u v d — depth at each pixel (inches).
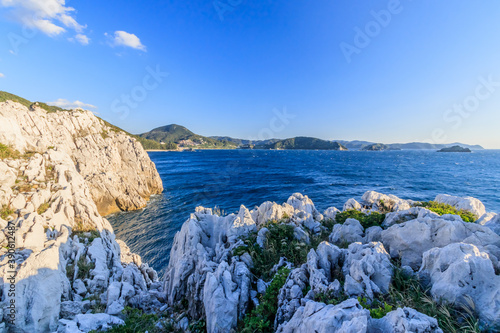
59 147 923.4
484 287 214.2
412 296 245.9
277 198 2018.9
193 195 2231.8
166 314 444.1
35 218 524.4
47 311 395.2
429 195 1967.3
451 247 255.8
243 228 585.0
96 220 788.0
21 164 727.1
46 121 1152.8
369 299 248.5
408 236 353.7
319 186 2465.6
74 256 578.2
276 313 300.0
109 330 363.3
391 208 734.5
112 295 474.0
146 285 671.8
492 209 1502.2
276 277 356.8
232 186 2524.6
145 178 2253.9
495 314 190.1
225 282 365.1
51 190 735.7
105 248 721.0
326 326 189.9
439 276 249.0
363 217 552.1
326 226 640.4
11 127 768.9
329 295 270.8
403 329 172.7
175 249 667.4
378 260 293.4
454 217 378.0
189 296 449.1
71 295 484.7
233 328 328.5
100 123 2322.8
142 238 1316.4
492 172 3499.0
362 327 172.9
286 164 4815.5
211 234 636.1
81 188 868.0
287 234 514.0
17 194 634.8
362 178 2974.9
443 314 209.8
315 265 319.6
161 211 1797.5
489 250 269.0
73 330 350.6
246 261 444.5
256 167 4261.8
